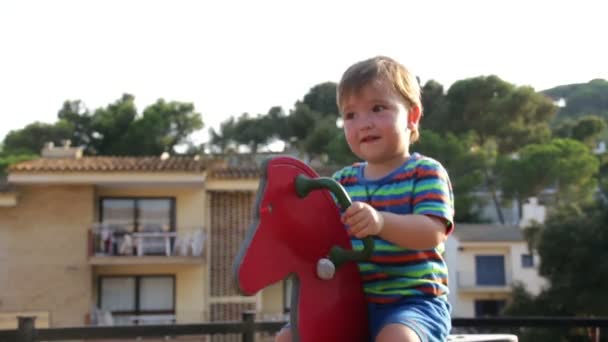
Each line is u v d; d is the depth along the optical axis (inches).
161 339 682.8
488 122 1560.0
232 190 800.3
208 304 787.4
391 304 91.1
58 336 157.0
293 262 87.1
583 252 876.6
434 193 90.0
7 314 751.7
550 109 1605.6
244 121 1802.4
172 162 803.4
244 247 83.9
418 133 100.8
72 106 1733.5
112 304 787.4
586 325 152.8
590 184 1310.3
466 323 156.3
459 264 1234.0
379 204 93.9
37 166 767.1
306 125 1710.1
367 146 93.6
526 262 1219.2
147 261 770.2
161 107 1715.1
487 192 1407.5
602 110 1625.2
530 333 832.9
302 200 88.9
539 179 1316.4
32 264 765.3
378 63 94.6
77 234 768.3
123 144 1631.4
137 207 788.6
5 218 768.3
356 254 88.7
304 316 86.8
